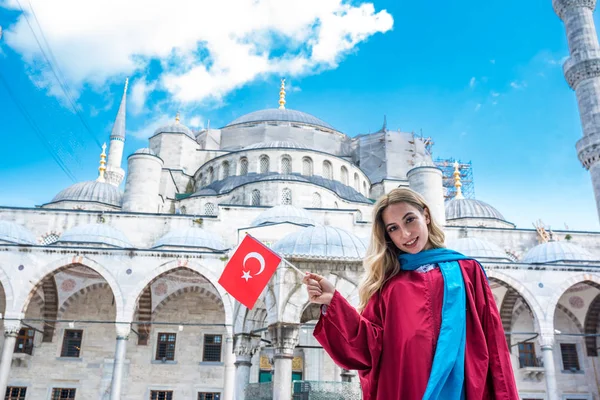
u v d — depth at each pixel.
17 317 29.44
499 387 2.93
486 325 3.14
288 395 10.98
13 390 33.53
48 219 39.94
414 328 3.03
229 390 29.22
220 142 59.34
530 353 36.19
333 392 11.49
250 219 40.19
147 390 34.47
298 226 34.28
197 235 36.22
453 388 2.82
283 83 69.75
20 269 30.33
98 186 49.44
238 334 13.99
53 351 34.75
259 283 6.83
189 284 37.06
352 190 47.97
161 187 49.09
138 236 39.75
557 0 42.00
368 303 3.51
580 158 38.34
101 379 34.53
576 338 36.72
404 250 3.49
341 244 12.35
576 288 37.06
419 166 44.84
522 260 39.56
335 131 63.16
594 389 35.41
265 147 47.59
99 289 36.94
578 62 39.03
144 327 35.72
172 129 56.28
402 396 2.93
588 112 38.19
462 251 35.09
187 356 35.62
